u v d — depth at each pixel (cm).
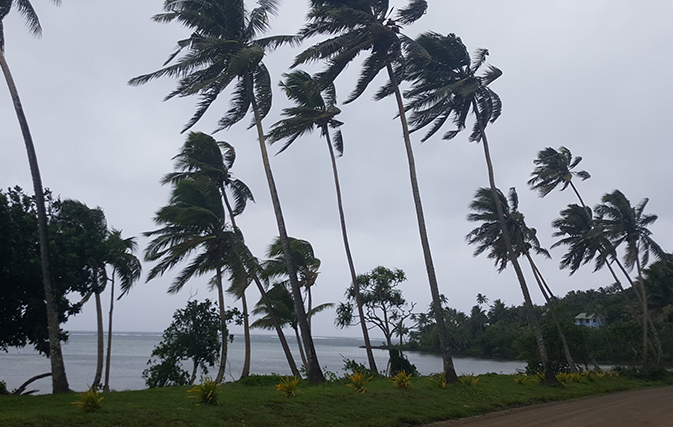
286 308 2755
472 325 10331
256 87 1961
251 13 1859
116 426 866
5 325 1719
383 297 3175
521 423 1198
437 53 2261
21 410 999
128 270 2598
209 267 2361
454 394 1608
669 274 4975
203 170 2402
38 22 1595
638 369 3228
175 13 1756
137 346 11344
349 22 1852
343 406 1235
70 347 10444
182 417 957
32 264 1648
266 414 1071
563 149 3522
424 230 1903
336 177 2512
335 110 2328
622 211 3338
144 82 1717
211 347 2366
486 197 3033
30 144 1433
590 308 8519
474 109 2403
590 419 1279
